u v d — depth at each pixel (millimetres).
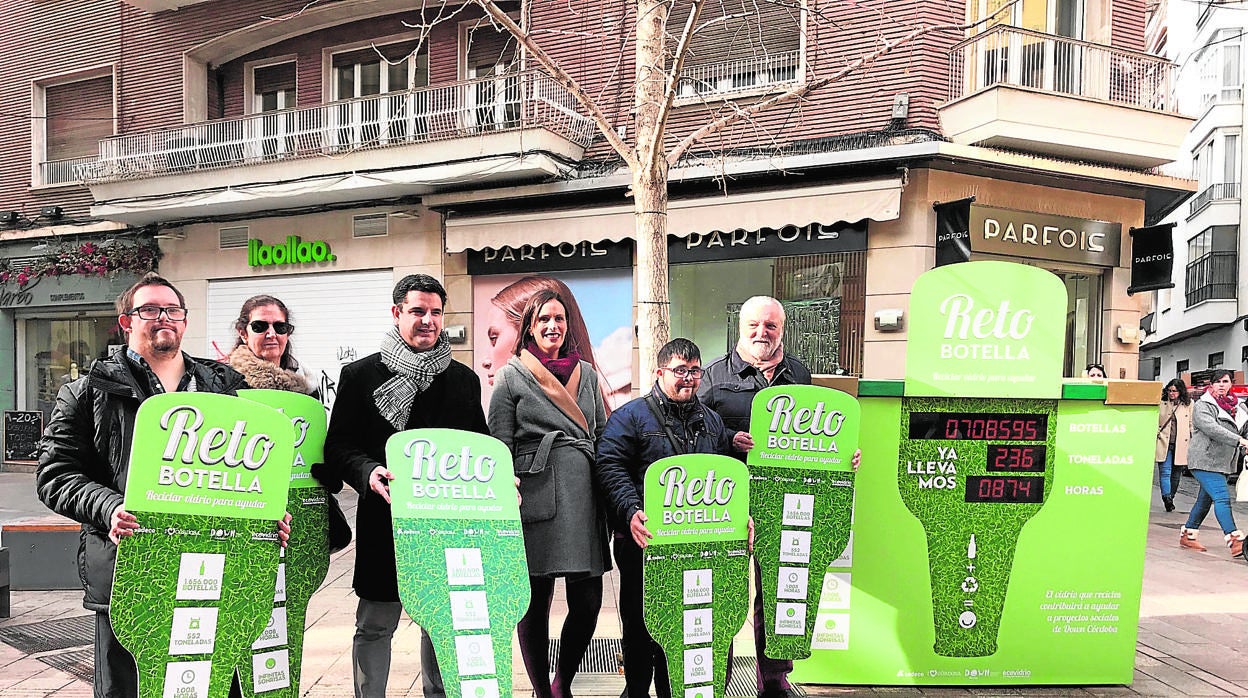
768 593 3625
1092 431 4113
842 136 9547
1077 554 4133
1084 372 10312
